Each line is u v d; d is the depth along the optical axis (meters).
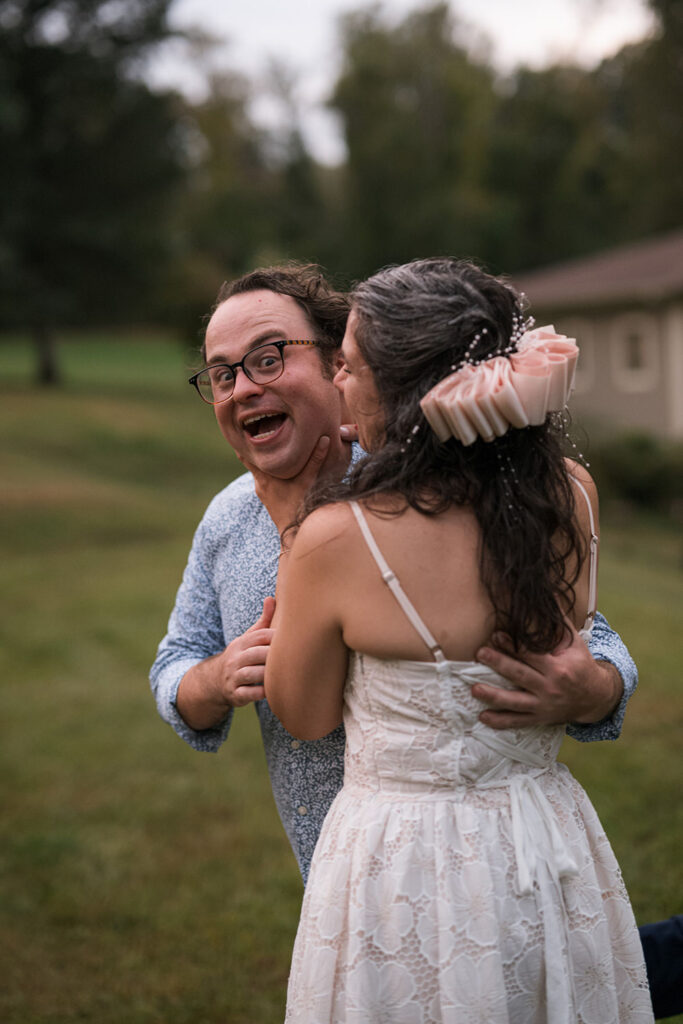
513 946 1.54
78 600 9.10
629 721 5.11
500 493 1.55
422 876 1.56
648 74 32.41
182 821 4.48
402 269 1.62
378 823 1.60
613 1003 1.62
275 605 1.86
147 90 28.39
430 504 1.54
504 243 38.81
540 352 1.52
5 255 25.73
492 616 1.56
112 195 28.86
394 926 1.55
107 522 13.41
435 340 1.53
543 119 42.22
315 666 1.63
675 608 8.30
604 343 22.53
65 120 27.52
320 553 1.57
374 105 41.16
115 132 28.08
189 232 50.91
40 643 7.71
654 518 16.36
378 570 1.54
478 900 1.54
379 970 1.56
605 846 1.71
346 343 1.61
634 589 9.31
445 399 1.47
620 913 1.69
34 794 4.86
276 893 3.76
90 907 3.70
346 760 1.71
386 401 1.57
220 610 2.09
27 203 26.97
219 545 2.07
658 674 5.91
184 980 3.20
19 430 21.77
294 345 1.89
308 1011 1.60
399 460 1.56
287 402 1.88
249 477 2.14
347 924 1.59
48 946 3.44
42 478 16.66
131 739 5.61
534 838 1.59
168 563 10.79
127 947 3.42
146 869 4.01
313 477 1.95
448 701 1.57
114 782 4.98
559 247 41.28
